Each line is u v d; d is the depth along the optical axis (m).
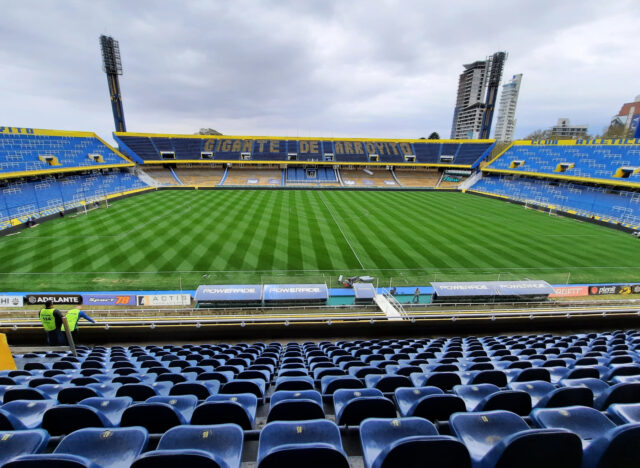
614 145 49.78
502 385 6.38
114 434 3.22
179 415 4.10
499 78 72.75
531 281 21.27
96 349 12.49
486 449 3.14
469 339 13.93
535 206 48.69
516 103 181.50
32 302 19.31
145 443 3.20
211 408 4.06
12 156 40.78
